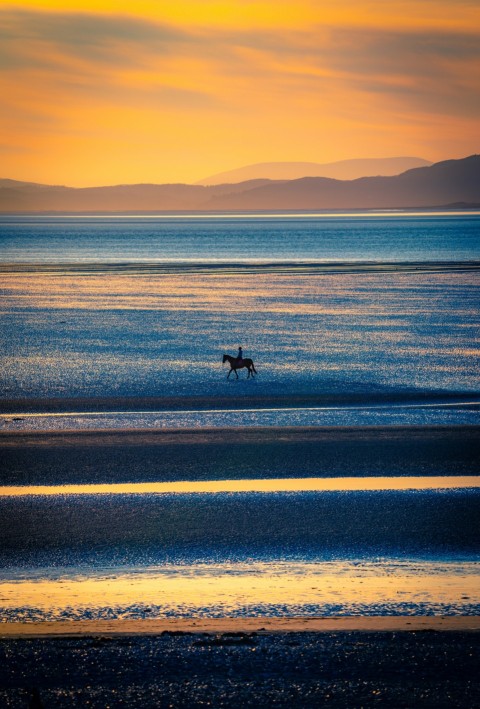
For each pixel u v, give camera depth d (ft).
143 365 556.51
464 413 416.87
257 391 474.90
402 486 293.23
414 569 210.59
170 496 281.74
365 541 235.61
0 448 348.38
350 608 178.40
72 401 449.06
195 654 131.23
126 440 362.33
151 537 239.71
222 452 341.82
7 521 254.47
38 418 408.46
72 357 586.86
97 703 114.73
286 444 354.74
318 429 381.81
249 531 245.04
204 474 309.83
